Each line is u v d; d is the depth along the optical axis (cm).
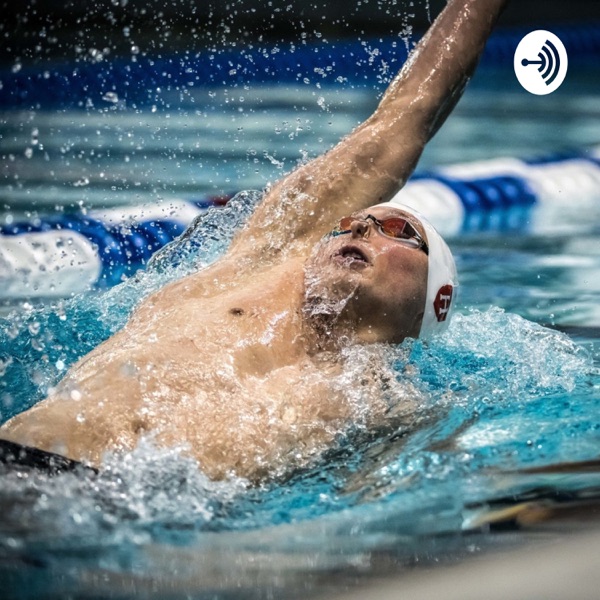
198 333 838
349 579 478
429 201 1906
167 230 1650
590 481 645
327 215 1028
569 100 2848
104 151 2242
